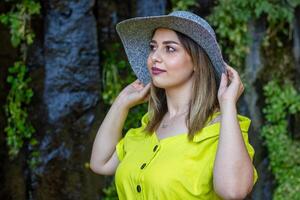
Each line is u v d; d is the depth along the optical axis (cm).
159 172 200
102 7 471
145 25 222
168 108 223
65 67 455
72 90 455
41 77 454
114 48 471
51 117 452
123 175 215
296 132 468
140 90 243
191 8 471
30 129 451
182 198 198
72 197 448
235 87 198
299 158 457
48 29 457
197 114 205
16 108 447
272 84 471
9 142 445
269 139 464
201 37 205
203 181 198
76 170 451
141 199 206
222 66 205
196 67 210
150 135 221
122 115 244
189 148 202
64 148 451
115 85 462
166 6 477
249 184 191
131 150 223
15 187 446
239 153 190
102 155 243
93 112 457
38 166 450
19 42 447
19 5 450
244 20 461
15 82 449
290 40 479
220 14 461
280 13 465
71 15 458
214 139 202
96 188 452
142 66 240
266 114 469
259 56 473
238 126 194
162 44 212
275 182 461
